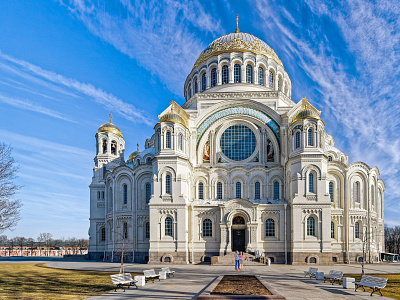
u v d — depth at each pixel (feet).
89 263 241.96
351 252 244.22
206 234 243.60
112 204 279.08
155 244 232.32
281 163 261.24
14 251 459.32
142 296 93.30
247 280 125.39
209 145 270.67
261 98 279.90
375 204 268.82
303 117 239.71
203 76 313.53
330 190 252.21
